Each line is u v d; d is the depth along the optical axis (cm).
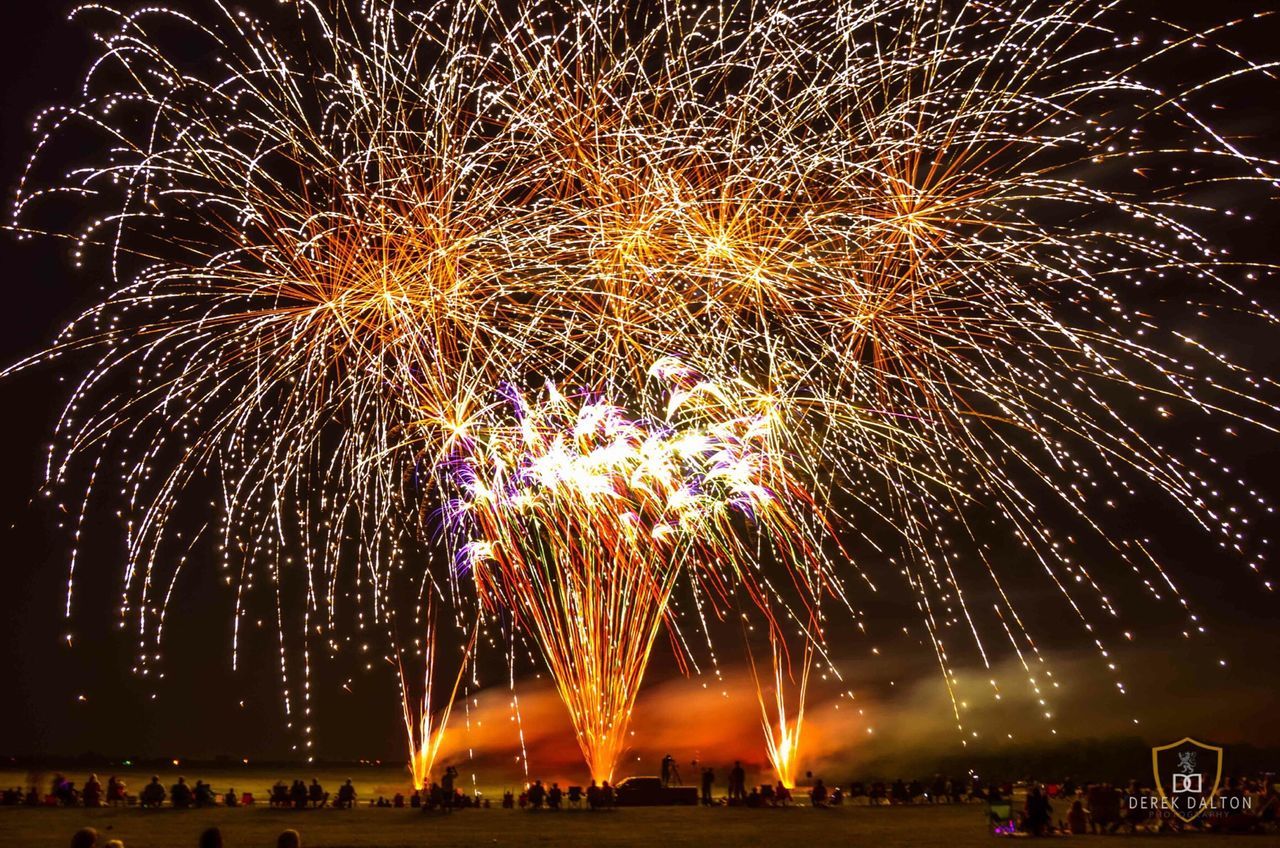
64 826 3316
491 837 3003
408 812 3866
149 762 6325
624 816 3647
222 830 3198
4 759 6322
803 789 5075
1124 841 2853
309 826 3331
